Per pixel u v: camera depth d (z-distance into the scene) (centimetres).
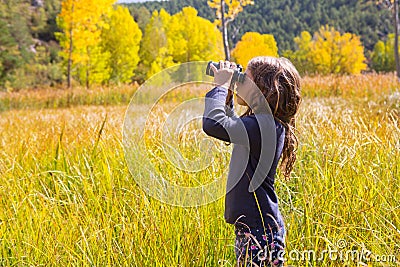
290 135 276
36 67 5138
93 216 336
